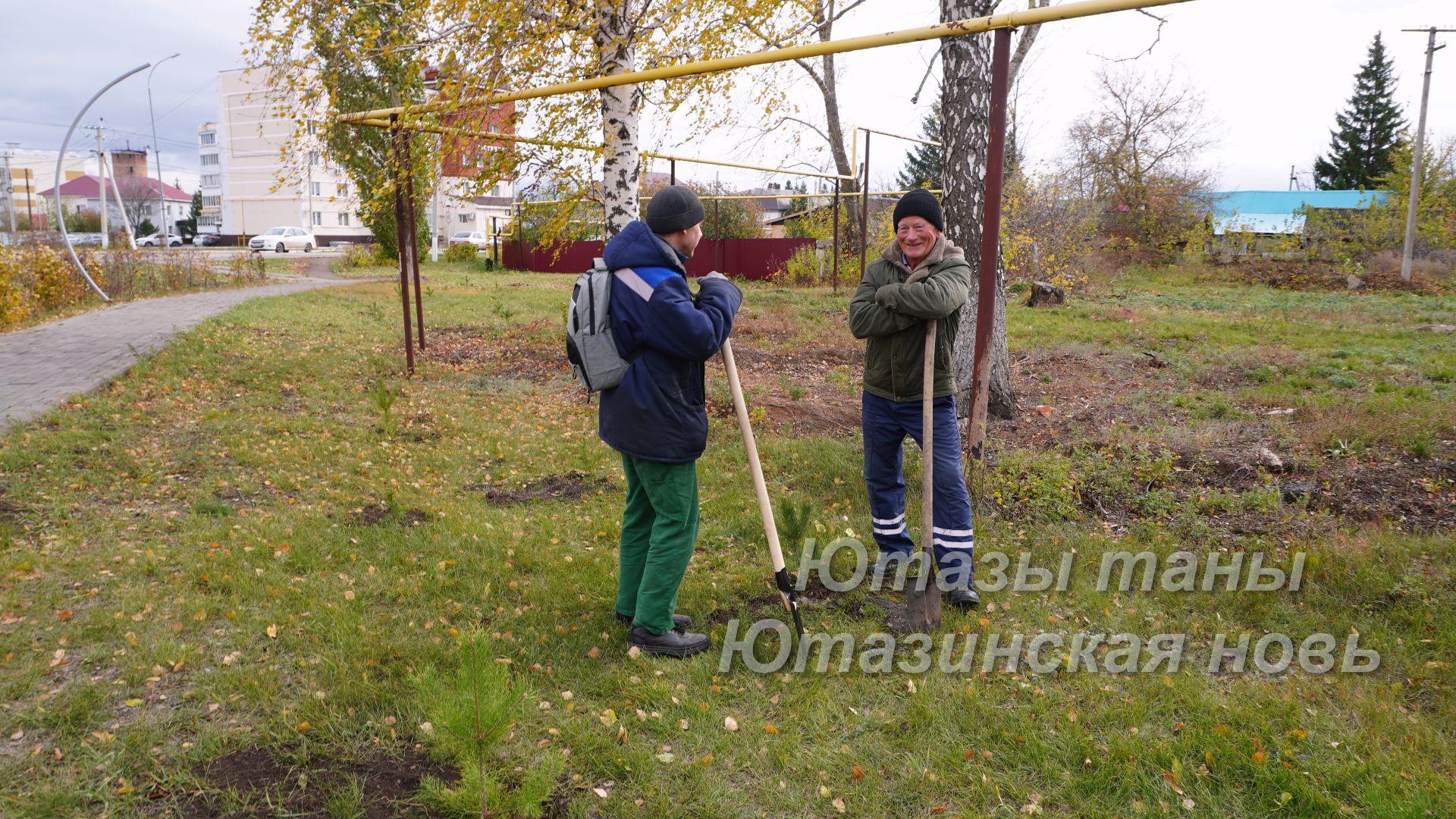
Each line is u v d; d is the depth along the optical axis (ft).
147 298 51.62
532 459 18.80
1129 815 7.34
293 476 16.66
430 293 60.18
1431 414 20.85
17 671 9.08
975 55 18.81
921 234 10.67
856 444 19.60
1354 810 7.34
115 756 7.69
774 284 72.74
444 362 30.71
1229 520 14.78
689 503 9.96
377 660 9.55
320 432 20.16
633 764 7.90
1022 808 7.48
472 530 14.02
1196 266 87.45
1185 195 100.01
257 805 7.21
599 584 12.09
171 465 16.99
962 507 11.52
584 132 26.03
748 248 78.69
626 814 7.28
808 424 21.97
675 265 9.62
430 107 22.59
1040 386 27.63
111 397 22.17
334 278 76.54
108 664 9.36
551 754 7.47
